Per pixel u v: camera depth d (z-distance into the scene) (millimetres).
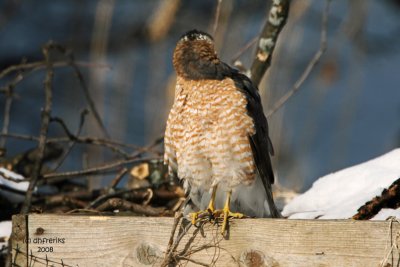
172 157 8461
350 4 16266
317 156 16641
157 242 6941
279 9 10203
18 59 20609
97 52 14828
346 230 6469
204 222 6887
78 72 11562
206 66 8211
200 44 8305
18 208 9805
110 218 7020
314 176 16031
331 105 17562
